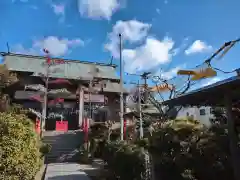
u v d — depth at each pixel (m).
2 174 6.65
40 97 22.62
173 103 6.92
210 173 5.53
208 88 5.30
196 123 6.87
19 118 8.62
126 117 16.38
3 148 6.86
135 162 7.71
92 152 16.20
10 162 6.81
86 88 26.38
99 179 10.52
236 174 4.85
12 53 26.88
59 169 13.22
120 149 9.12
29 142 8.06
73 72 27.72
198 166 5.72
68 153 17.39
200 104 6.91
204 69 9.86
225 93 5.20
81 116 25.05
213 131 6.29
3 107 12.63
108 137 15.33
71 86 26.61
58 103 25.52
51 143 18.20
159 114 14.28
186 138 6.34
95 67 29.91
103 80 28.39
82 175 11.42
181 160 5.96
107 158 10.93
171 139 6.48
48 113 25.98
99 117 26.94
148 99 16.88
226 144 5.57
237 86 4.94
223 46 8.30
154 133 7.36
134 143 8.63
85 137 17.97
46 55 25.75
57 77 25.45
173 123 6.80
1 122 7.41
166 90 15.45
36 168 8.87
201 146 5.86
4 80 16.16
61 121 24.66
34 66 25.84
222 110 8.91
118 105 27.67
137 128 15.64
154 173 6.77
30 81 24.98
